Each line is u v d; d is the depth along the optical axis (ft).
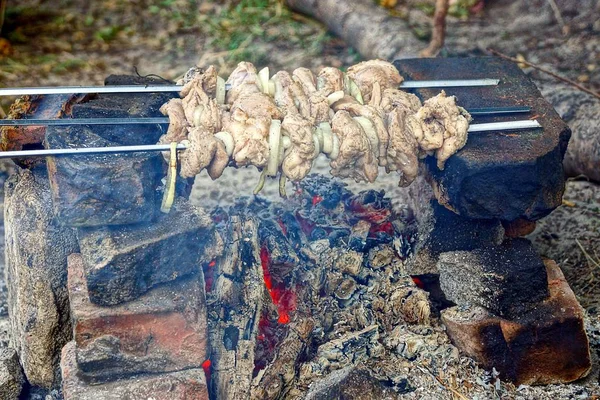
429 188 4.52
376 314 4.45
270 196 5.62
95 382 3.97
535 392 4.31
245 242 4.30
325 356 4.27
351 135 4.12
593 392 4.33
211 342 4.17
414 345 4.33
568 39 7.13
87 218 3.92
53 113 4.39
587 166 5.60
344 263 4.49
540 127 4.34
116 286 3.89
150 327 3.95
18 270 4.30
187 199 4.31
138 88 4.29
